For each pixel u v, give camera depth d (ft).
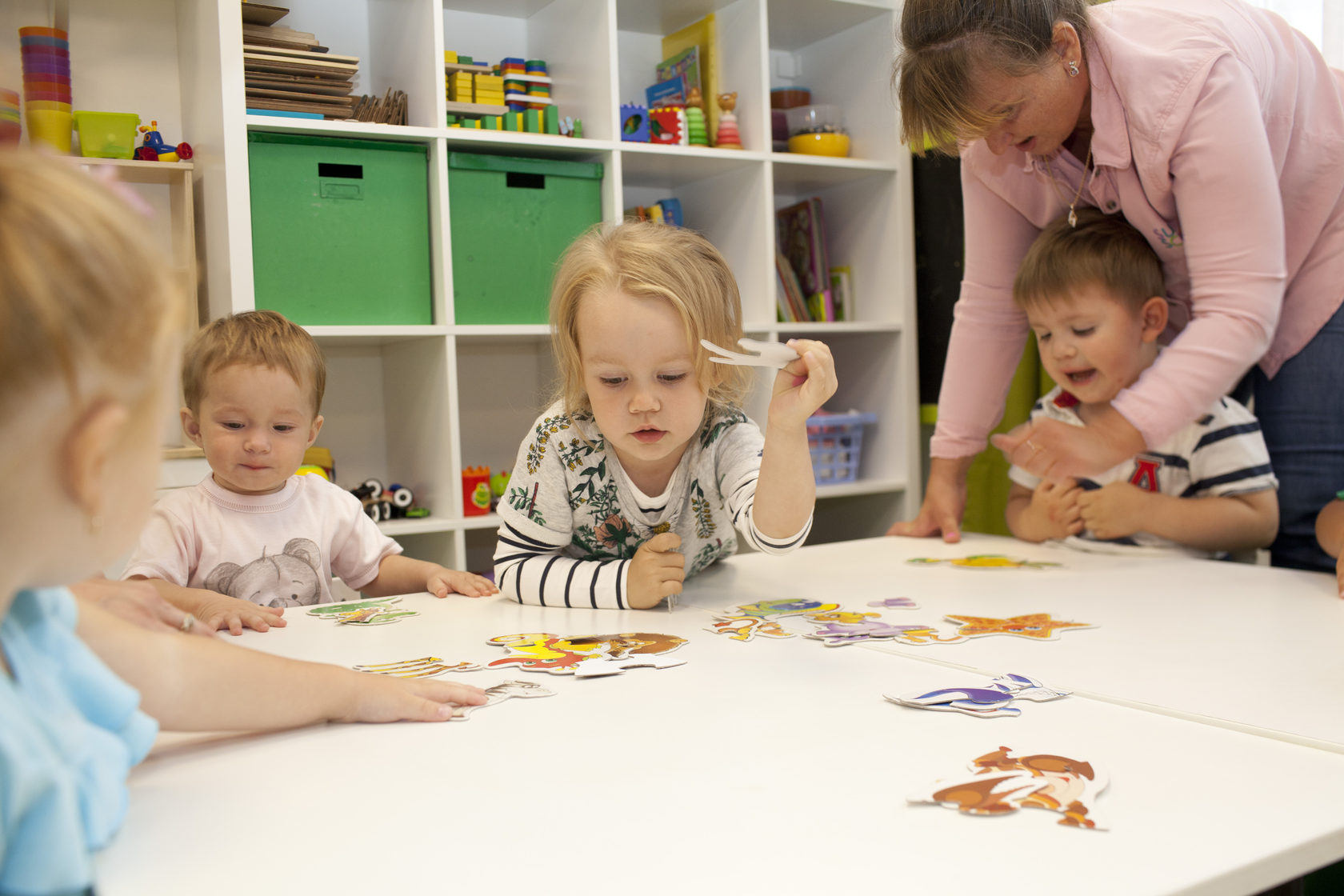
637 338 3.06
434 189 6.68
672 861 1.33
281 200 6.28
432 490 6.94
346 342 7.19
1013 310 4.89
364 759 1.77
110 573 5.32
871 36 8.31
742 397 3.69
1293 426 4.48
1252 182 3.56
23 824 1.20
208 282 6.61
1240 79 3.63
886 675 2.26
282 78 6.31
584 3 7.20
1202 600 3.08
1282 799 1.50
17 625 1.43
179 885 1.29
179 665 1.81
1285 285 4.16
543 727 1.93
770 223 7.63
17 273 1.07
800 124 8.25
